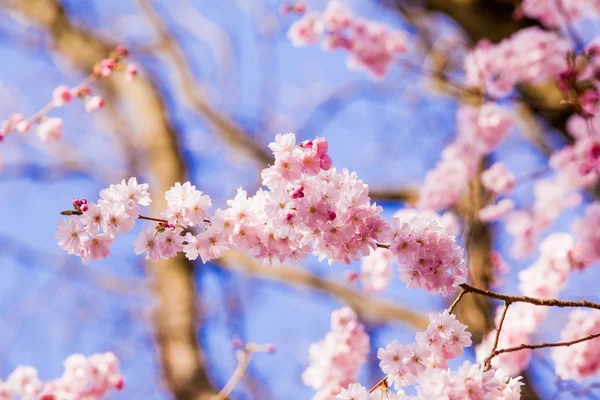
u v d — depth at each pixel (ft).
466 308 18.95
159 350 22.93
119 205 7.49
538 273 13.82
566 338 12.85
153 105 29.32
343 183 7.63
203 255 7.68
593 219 15.64
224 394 13.51
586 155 17.54
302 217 7.32
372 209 7.64
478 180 21.17
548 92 18.58
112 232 7.48
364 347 13.84
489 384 7.38
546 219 20.72
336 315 14.01
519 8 18.63
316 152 7.45
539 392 18.19
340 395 8.14
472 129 19.30
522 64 16.61
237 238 7.57
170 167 26.96
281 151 7.49
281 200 7.34
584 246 14.84
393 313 23.35
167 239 7.64
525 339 13.41
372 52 17.95
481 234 20.34
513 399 7.82
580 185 19.15
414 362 8.22
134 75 14.58
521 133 25.08
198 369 20.62
